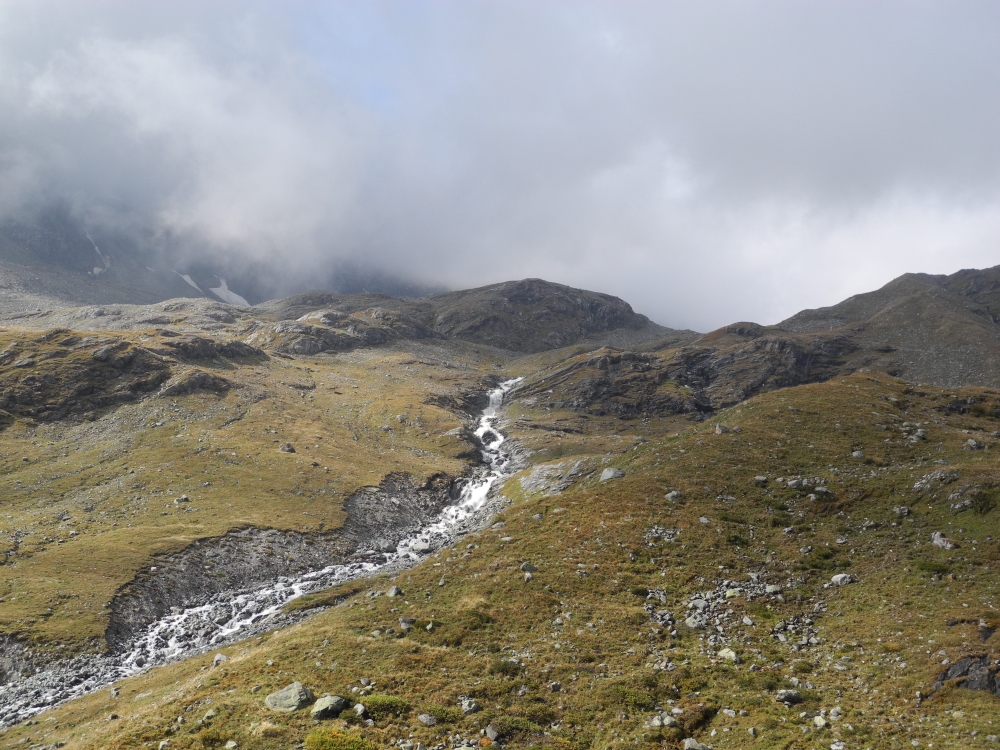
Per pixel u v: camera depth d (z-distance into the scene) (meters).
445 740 26.84
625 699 30.64
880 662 31.62
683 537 51.41
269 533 98.81
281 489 118.44
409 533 116.38
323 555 98.19
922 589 37.97
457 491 142.75
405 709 29.39
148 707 35.16
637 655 35.50
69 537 88.38
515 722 28.64
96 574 77.06
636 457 79.12
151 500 106.06
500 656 36.00
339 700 29.22
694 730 28.20
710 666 33.84
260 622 71.38
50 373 148.12
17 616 64.94
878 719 26.89
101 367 157.38
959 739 24.30
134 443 130.38
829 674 31.80
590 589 44.88
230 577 85.94
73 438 130.12
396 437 176.12
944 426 70.38
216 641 67.00
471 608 42.72
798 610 39.78
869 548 45.50
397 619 42.56
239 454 131.12
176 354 182.75
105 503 103.25
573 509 61.09
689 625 39.06
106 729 31.75
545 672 33.78
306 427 161.12
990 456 56.69
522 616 41.41
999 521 42.94
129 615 71.56
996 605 33.72
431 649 37.12
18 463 114.56
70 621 66.56
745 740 26.72
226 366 195.62
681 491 59.66
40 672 58.47
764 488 58.59
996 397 83.50
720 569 46.06
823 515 52.16
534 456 170.62
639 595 43.66
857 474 57.78
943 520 45.97
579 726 28.88
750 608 40.59
